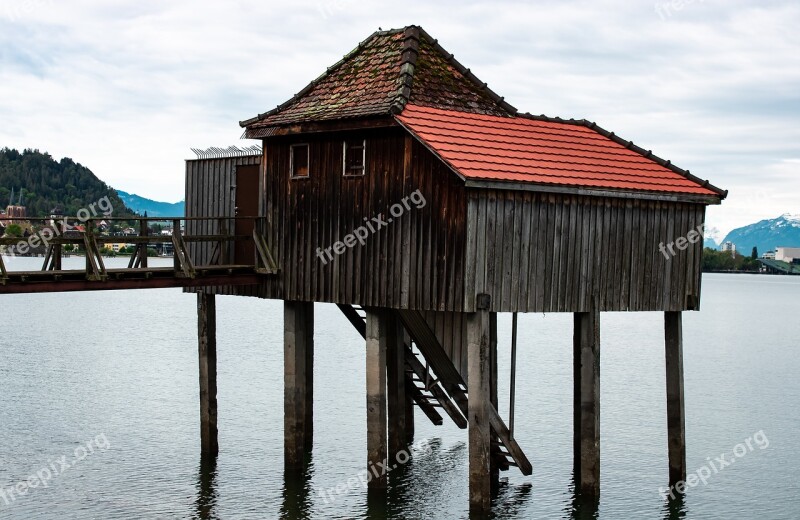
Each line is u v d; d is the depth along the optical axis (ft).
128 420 117.80
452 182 73.05
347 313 95.71
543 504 84.28
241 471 93.81
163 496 86.12
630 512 83.56
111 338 219.82
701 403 142.72
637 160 87.35
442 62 86.07
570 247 77.87
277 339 224.74
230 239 86.48
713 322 322.96
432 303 73.87
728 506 86.58
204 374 97.14
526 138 82.12
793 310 401.70
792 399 147.23
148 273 79.20
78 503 84.23
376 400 79.61
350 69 87.51
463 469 94.94
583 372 80.79
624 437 112.88
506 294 74.08
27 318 278.46
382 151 77.87
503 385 153.89
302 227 84.07
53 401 130.52
